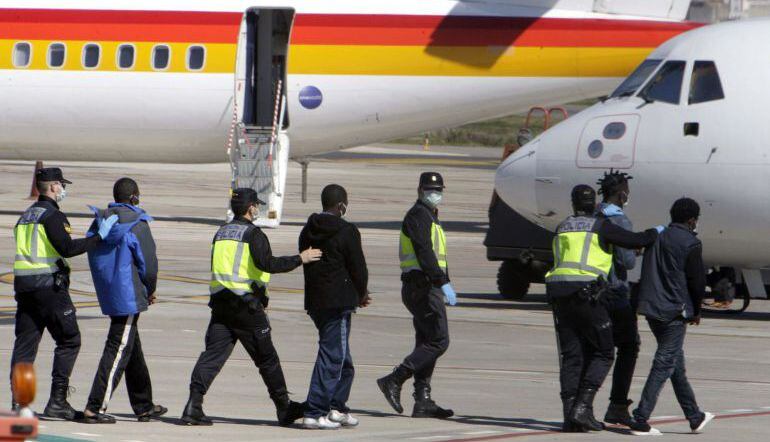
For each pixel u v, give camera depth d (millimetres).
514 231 82000
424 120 127875
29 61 125812
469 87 124438
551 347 62188
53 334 40250
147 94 125688
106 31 125375
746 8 111375
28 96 126500
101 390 39312
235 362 54812
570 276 39781
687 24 120375
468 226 147125
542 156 78312
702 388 50000
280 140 126750
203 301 77188
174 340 60688
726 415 43406
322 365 39500
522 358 58344
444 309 42969
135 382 40156
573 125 77938
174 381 48812
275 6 124875
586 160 76188
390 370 53969
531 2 122750
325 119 127188
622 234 39812
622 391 40688
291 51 125062
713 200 72500
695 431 39875
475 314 75375
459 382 50875
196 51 125312
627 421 40406
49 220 39438
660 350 39938
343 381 40375
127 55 125500
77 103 126438
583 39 121500
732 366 56469
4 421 19562
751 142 71125
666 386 51344
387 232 133000
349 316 40000
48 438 36125
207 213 149500
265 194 127688
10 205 153375
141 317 69188
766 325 72875
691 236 40062
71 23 125625
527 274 82875
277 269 39125
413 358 42438
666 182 73625
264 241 39438
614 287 40750
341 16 124812
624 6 122312
